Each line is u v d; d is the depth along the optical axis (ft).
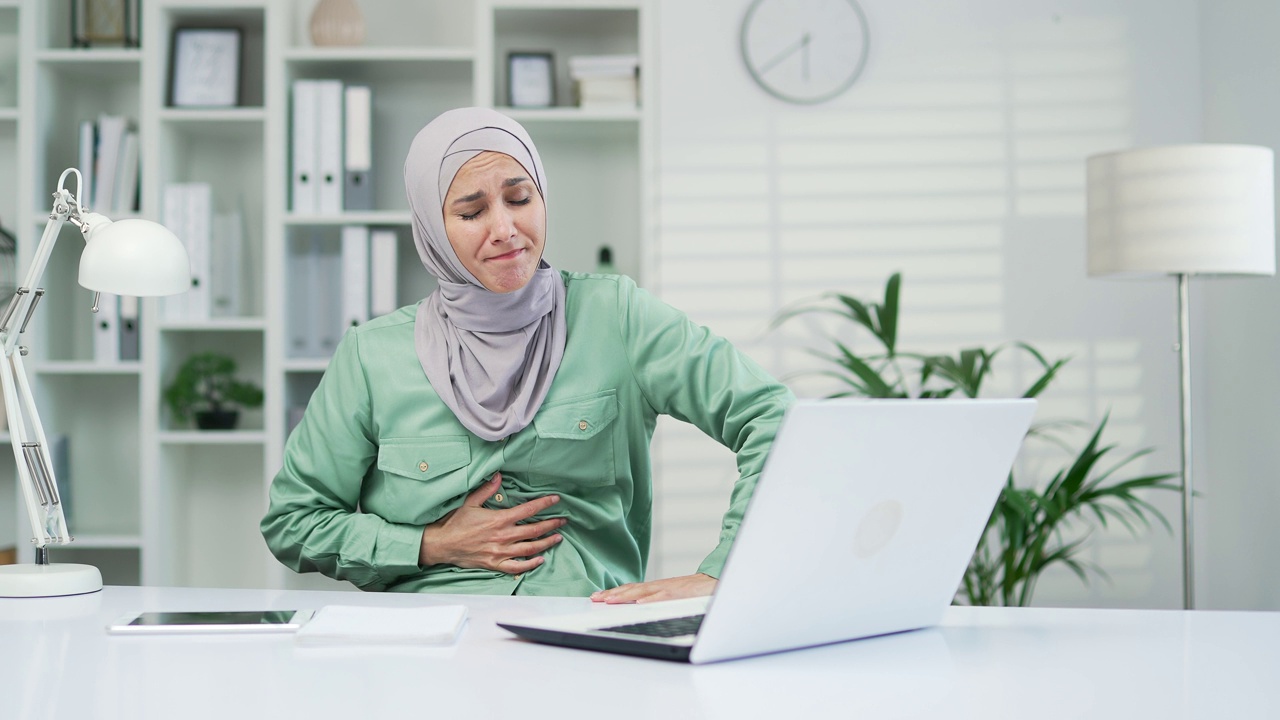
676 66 10.16
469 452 4.86
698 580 3.80
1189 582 8.20
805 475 2.47
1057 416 10.09
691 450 10.11
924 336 10.14
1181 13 10.16
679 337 5.03
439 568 4.91
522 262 4.71
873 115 10.19
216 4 9.52
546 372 4.93
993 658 2.65
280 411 9.46
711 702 2.19
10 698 2.24
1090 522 10.09
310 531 4.89
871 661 2.61
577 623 2.86
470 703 2.18
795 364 10.14
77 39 9.75
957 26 10.21
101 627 3.11
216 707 2.16
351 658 2.64
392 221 9.52
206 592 3.88
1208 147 7.55
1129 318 10.12
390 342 5.03
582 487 5.04
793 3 10.16
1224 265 7.55
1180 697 2.24
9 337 4.13
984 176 10.17
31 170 9.46
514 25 10.11
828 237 10.16
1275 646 2.80
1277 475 8.82
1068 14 10.19
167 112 9.49
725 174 10.14
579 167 10.37
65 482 9.95
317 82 9.61
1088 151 10.17
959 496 2.94
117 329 9.59
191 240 9.60
